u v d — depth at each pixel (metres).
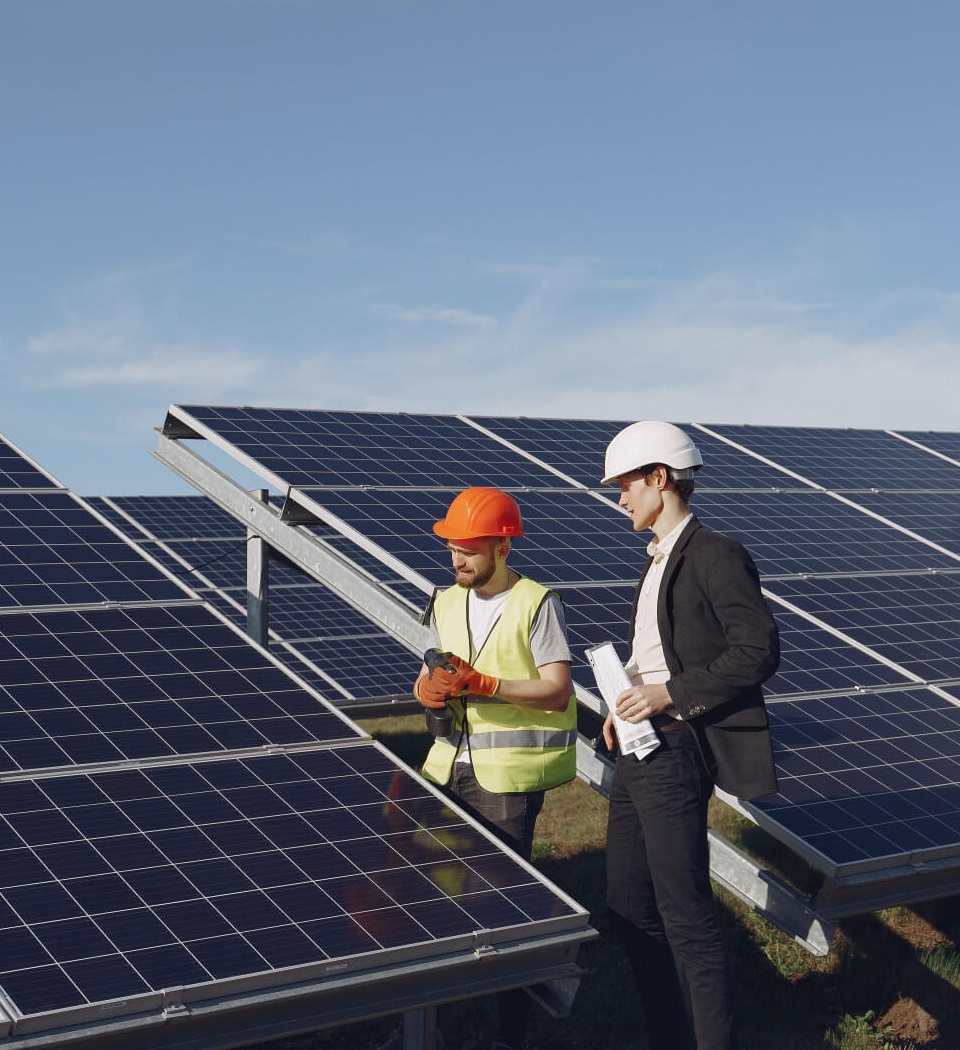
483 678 6.01
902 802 7.80
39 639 6.78
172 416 12.40
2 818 5.12
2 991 4.11
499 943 5.01
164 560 23.17
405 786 6.15
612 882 6.12
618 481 5.89
